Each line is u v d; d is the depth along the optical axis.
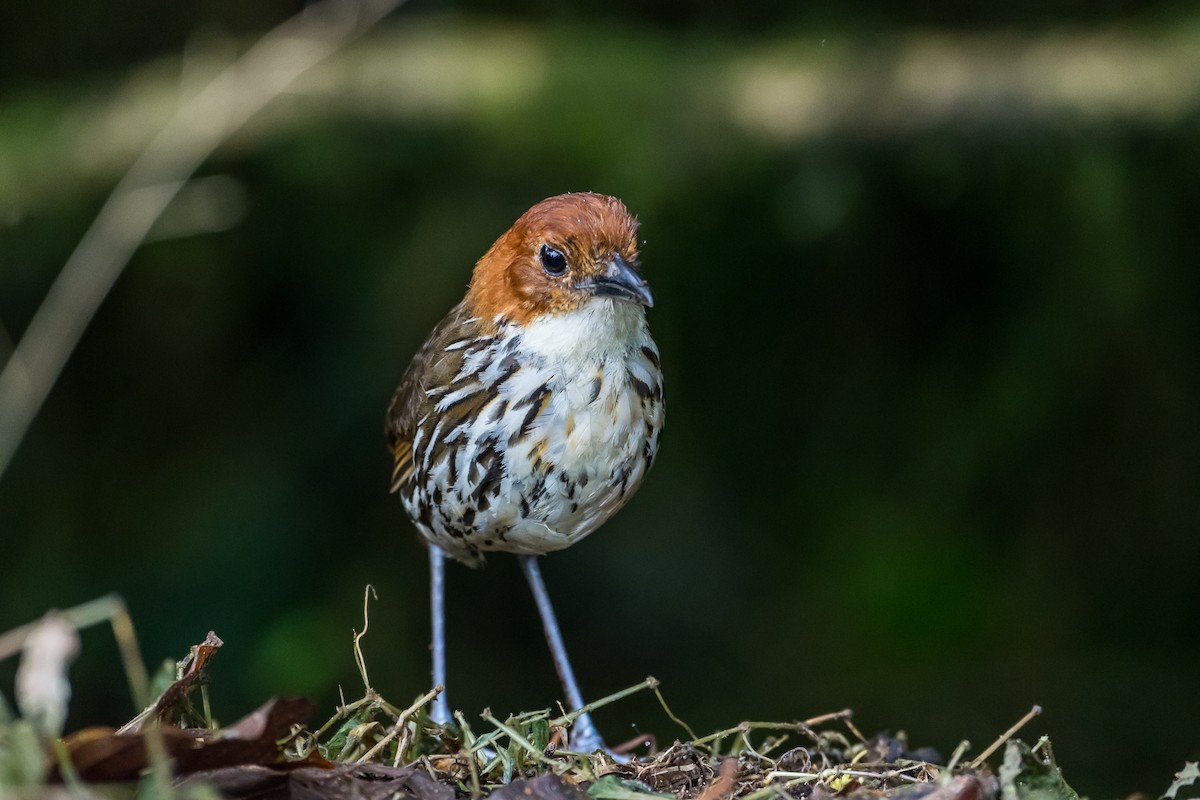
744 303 13.23
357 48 12.70
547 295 7.39
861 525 13.46
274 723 5.17
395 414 8.62
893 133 11.94
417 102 12.45
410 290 12.70
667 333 13.06
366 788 5.45
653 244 12.73
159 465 13.51
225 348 13.55
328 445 12.83
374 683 12.31
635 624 13.27
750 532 13.56
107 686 12.38
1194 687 12.25
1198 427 12.76
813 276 13.18
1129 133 11.70
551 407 7.43
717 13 13.06
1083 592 13.02
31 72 13.74
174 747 5.08
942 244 12.89
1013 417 12.98
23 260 12.95
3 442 8.63
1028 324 12.85
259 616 12.35
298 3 13.55
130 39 13.77
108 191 12.70
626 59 12.53
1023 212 12.41
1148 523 12.99
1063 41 12.00
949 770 5.68
